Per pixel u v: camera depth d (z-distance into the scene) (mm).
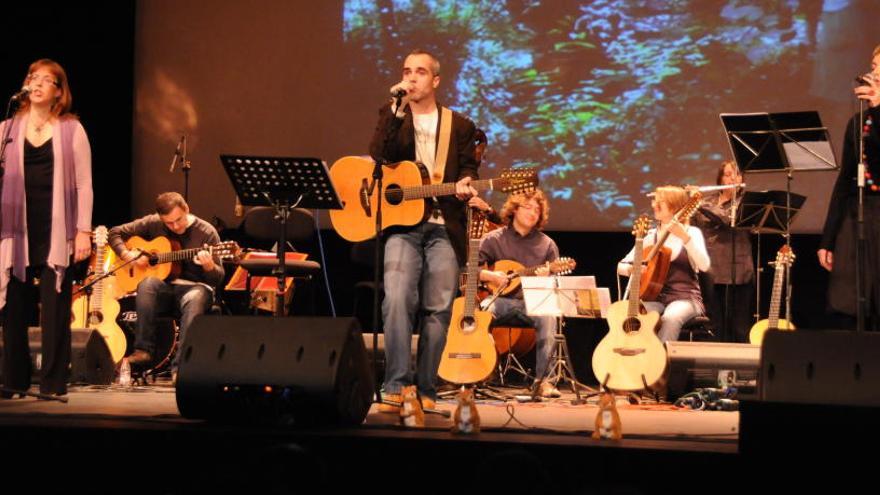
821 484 3555
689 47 8719
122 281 7617
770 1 8570
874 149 5113
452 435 3934
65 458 4023
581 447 3742
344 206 5109
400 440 3854
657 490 3699
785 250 7500
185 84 9344
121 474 3992
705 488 3658
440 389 7086
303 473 3574
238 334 4219
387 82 9156
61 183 5406
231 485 3518
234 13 9320
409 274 4883
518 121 8953
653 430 4594
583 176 8875
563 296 6504
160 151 9344
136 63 9344
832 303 5277
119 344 7531
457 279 4953
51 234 5387
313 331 4180
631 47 8805
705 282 7988
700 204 7715
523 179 5016
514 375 8641
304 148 9266
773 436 3592
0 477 4051
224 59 9328
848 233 5258
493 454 3635
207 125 9344
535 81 8938
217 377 4141
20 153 5391
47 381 5480
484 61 9016
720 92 8656
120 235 7668
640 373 6434
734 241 7758
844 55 8453
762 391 4016
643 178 8789
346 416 4176
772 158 7145
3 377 5461
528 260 7602
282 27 9273
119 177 9195
